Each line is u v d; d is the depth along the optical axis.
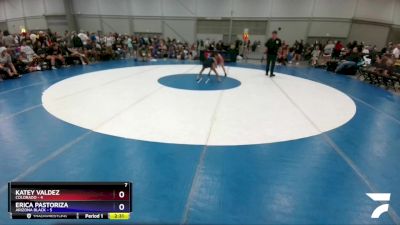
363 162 4.05
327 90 9.31
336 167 3.88
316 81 11.19
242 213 2.83
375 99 8.16
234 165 3.85
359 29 20.06
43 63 11.98
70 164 3.76
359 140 4.90
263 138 4.86
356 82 11.18
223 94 8.15
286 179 3.53
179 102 7.08
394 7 19.05
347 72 13.43
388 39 19.75
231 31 22.55
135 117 5.81
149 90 8.38
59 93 7.75
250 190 3.26
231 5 21.77
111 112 6.12
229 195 3.14
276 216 2.80
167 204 2.95
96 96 7.50
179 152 4.21
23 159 3.88
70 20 24.59
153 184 3.32
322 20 20.44
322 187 3.36
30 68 11.22
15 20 28.17
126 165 3.77
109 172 3.56
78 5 24.36
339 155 4.27
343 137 5.01
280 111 6.55
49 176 3.44
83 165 3.74
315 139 4.88
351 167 3.89
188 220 2.70
